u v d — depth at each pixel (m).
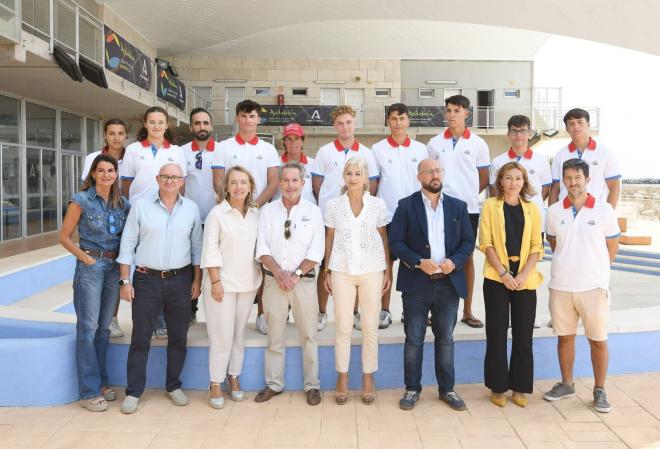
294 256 3.68
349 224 3.69
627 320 4.36
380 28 21.33
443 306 3.65
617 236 3.62
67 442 3.15
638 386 3.99
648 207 19.67
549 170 4.54
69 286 7.24
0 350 3.65
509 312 3.72
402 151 4.38
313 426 3.38
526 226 3.62
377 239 3.72
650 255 10.05
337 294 3.70
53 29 8.64
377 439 3.20
